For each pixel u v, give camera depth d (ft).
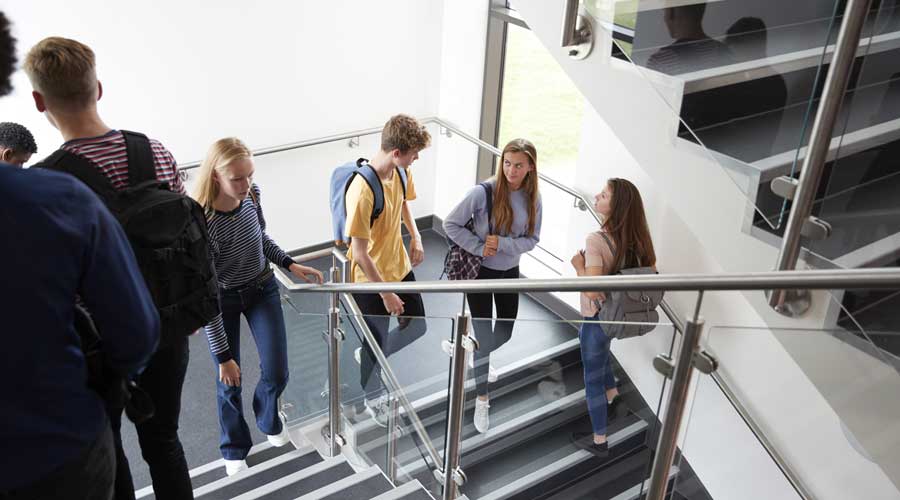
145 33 16.34
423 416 9.60
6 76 4.08
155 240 6.43
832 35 6.88
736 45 7.64
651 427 7.02
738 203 8.11
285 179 19.57
